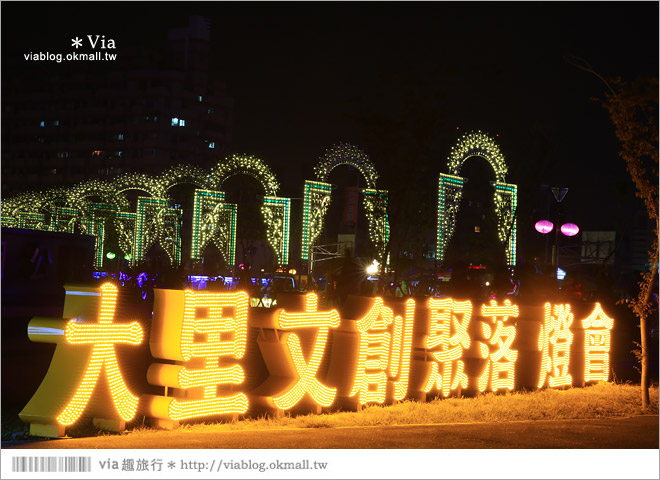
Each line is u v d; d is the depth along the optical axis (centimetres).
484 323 1492
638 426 1213
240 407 1119
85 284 992
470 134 3145
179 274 2836
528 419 1286
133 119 17188
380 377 1310
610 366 1873
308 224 4247
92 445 919
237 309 1107
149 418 1077
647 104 1314
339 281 1989
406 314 1352
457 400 1417
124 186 7706
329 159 4216
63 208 7706
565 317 1678
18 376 1220
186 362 1055
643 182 1378
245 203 7031
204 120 17550
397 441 998
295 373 1184
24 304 1444
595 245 4319
